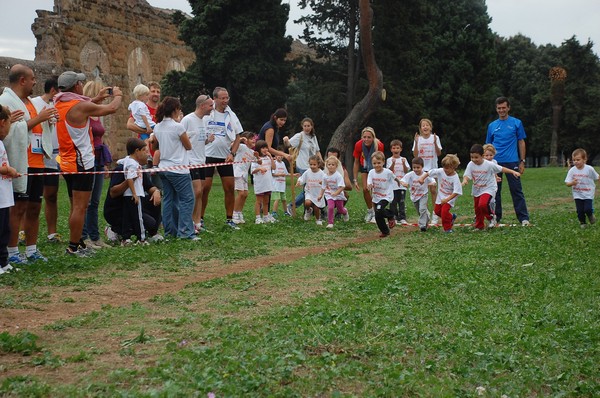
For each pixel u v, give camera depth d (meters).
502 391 4.45
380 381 4.56
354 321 5.89
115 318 6.21
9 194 8.42
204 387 4.27
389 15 37.88
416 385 4.47
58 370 4.73
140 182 11.46
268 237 12.49
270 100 41.09
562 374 4.68
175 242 11.39
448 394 4.30
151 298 7.09
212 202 22.09
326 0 38.47
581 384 4.52
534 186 31.19
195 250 10.73
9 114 8.44
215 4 39.59
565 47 70.44
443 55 46.88
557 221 14.40
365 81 38.34
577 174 13.30
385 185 12.79
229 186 13.52
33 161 9.45
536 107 72.19
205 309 6.57
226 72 40.75
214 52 39.91
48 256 9.89
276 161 15.74
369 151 15.34
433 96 45.88
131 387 4.33
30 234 9.48
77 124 9.62
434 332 5.67
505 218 15.57
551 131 70.81
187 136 11.80
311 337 5.42
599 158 81.44
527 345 5.30
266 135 15.05
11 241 9.33
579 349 5.29
